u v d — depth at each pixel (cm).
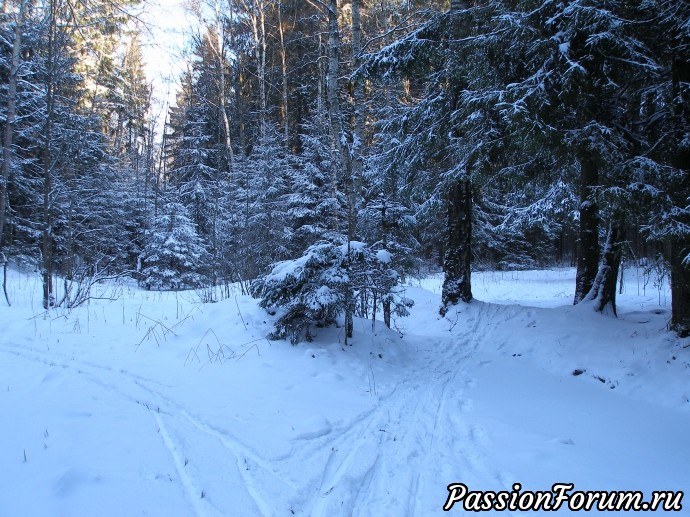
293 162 1848
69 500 277
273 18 2195
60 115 1198
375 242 1002
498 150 906
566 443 433
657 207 678
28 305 1001
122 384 513
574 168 971
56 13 942
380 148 1491
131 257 2192
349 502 309
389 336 792
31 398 454
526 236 2566
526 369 744
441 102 1075
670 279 723
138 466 325
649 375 632
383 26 1578
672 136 707
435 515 298
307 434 411
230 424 416
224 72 2333
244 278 1209
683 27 638
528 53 772
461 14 906
